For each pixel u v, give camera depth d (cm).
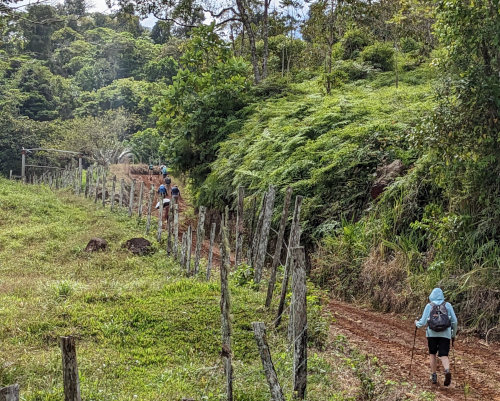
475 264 1172
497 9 1203
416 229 1377
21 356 873
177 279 1441
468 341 1070
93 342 959
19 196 2783
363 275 1355
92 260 1694
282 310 1049
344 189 1630
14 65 7356
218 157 2380
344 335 1052
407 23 2536
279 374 800
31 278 1485
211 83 2650
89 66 8200
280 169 1792
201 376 810
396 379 834
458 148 1234
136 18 3156
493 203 1216
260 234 1351
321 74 2792
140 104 6656
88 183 3102
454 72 1291
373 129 1694
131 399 716
